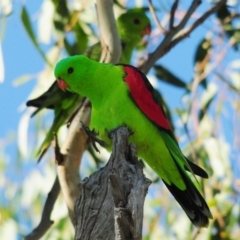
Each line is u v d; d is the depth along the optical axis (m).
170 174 8.91
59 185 10.40
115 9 12.93
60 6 11.66
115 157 6.57
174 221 11.99
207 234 11.52
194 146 12.00
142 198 5.95
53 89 10.75
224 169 11.79
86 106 10.24
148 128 8.75
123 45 13.02
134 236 5.73
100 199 6.32
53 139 10.81
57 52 11.77
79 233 6.30
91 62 9.03
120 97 8.66
